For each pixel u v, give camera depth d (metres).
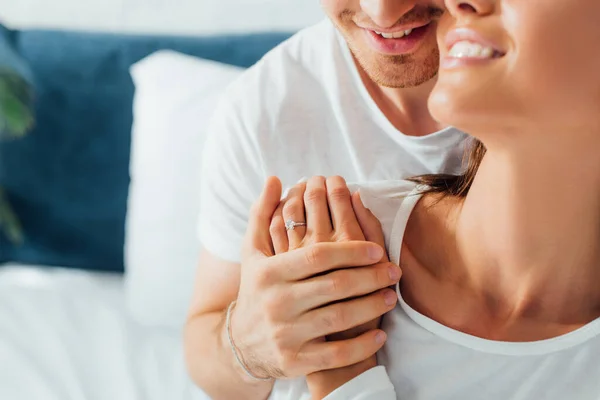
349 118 1.22
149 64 1.92
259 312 0.87
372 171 1.23
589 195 0.75
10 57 2.10
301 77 1.27
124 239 2.12
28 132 2.12
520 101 0.66
